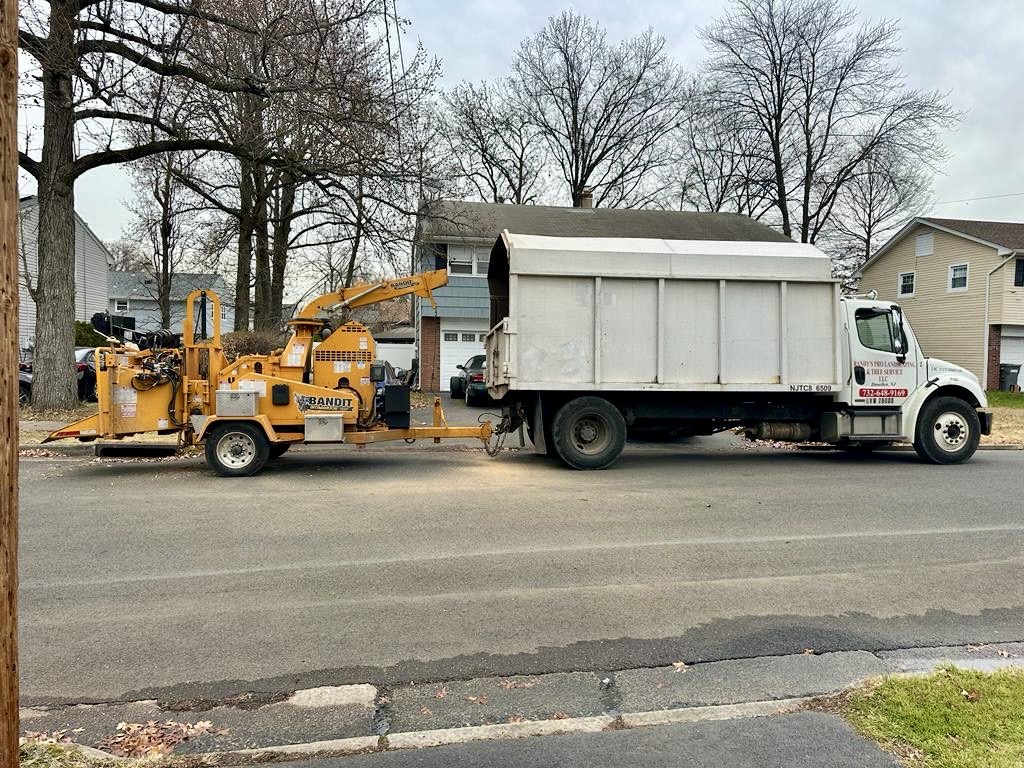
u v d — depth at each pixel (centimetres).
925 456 1077
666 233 2338
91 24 1228
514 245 982
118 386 920
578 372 1001
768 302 1030
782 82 3447
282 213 2362
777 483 893
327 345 996
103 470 973
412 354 3203
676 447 1299
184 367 943
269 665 371
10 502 200
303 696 338
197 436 918
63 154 1391
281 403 943
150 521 673
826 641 405
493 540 609
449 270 2438
